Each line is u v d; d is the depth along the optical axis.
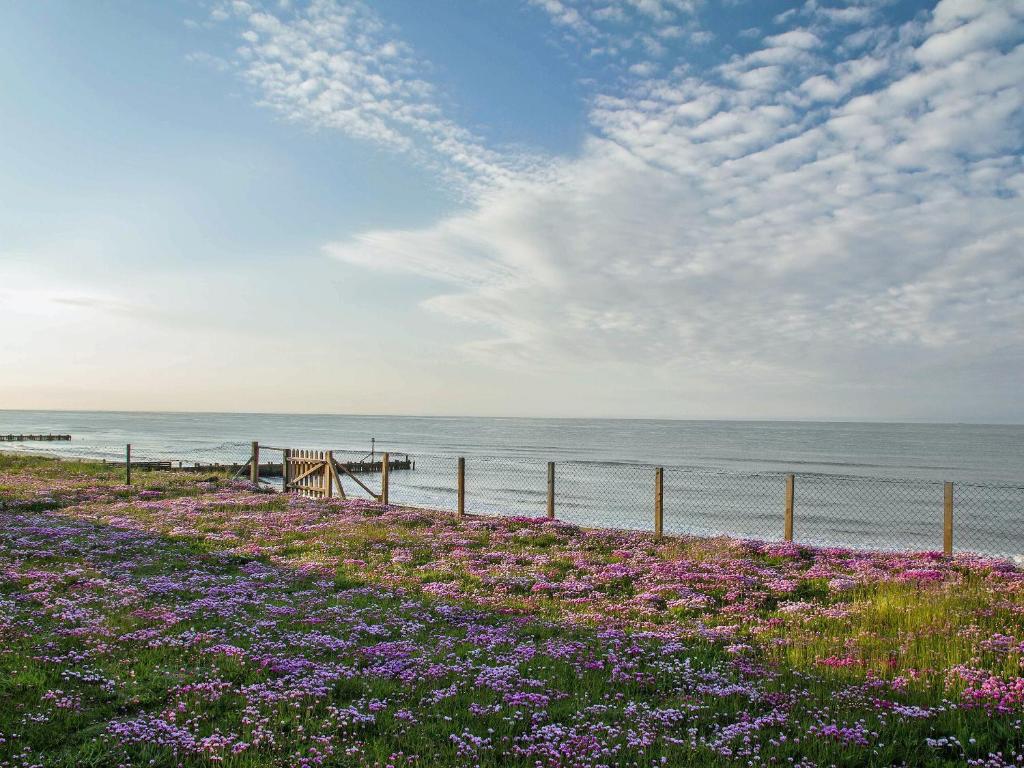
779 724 8.93
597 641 12.90
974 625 13.45
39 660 10.50
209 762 7.58
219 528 25.67
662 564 20.67
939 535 42.19
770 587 18.11
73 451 113.38
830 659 11.76
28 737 7.95
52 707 8.84
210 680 10.17
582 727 8.76
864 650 12.30
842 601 16.89
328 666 10.89
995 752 8.04
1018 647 11.81
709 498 60.00
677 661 11.62
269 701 9.30
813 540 40.06
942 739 8.21
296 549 22.42
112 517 27.58
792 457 129.00
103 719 8.73
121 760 7.57
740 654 12.23
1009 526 45.62
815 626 14.41
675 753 7.96
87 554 19.84
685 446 172.88
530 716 9.11
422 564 20.86
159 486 38.72
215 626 13.19
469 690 10.08
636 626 14.33
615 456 125.06
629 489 66.69
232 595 15.85
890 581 18.42
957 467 104.38
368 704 9.47
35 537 22.05
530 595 17.27
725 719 9.25
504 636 13.05
